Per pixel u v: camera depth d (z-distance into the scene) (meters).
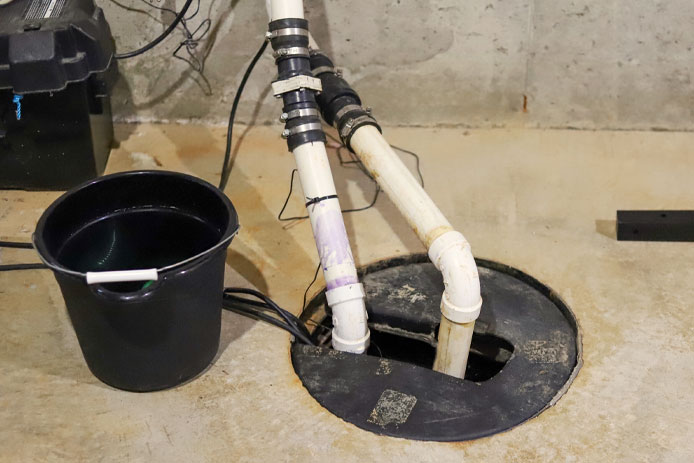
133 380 1.46
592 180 2.10
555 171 2.14
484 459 1.36
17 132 1.95
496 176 2.13
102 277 1.25
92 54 1.90
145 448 1.38
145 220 1.59
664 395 1.48
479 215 1.98
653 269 1.79
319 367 1.55
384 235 1.92
